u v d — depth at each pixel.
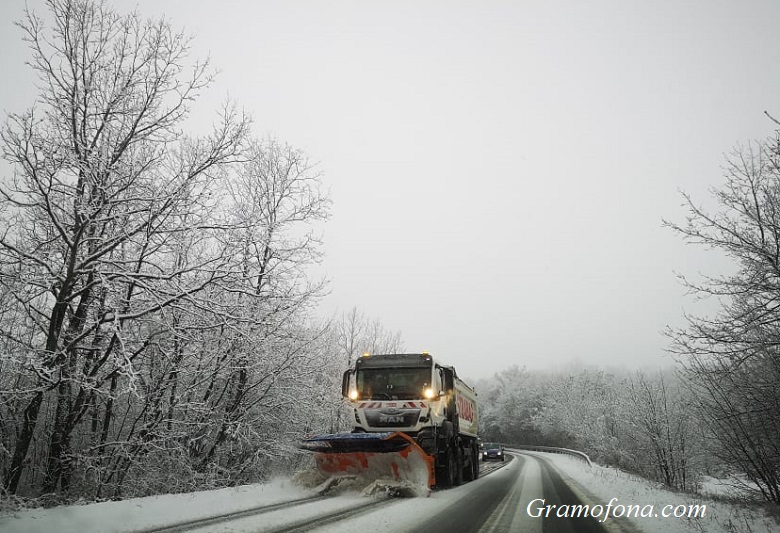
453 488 14.49
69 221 10.25
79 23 10.00
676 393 22.83
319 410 17.75
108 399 11.33
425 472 11.68
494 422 85.50
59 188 10.04
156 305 10.29
